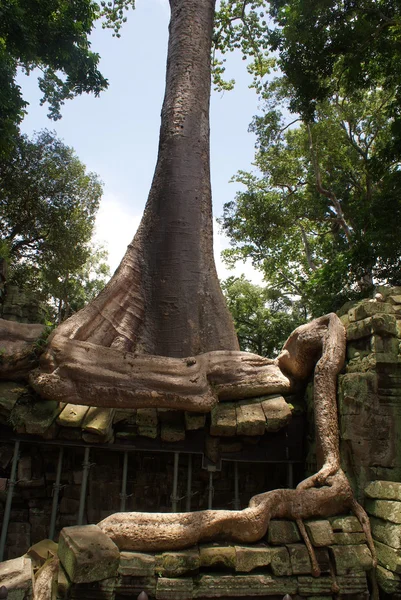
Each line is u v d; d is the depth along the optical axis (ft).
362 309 16.02
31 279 82.33
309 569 11.51
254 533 11.84
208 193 26.63
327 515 12.96
